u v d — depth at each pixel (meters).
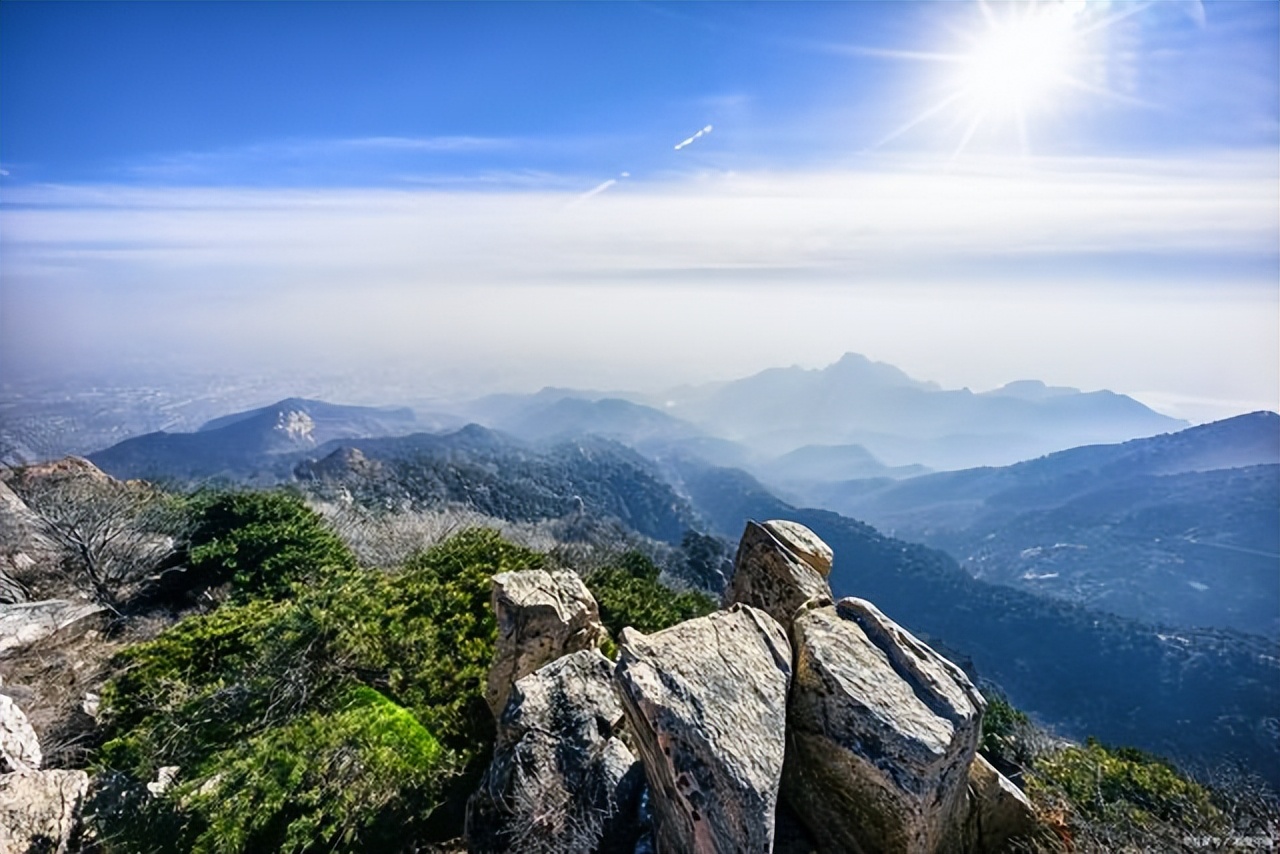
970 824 5.99
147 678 10.04
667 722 4.81
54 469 22.28
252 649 10.19
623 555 20.66
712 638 5.85
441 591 11.44
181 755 7.99
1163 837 7.43
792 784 5.57
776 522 8.80
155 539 16.91
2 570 14.85
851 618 6.42
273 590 14.58
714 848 4.43
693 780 4.60
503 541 14.17
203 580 15.88
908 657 5.81
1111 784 10.67
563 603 8.70
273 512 17.41
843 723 5.35
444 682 9.13
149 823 6.59
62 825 6.63
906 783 4.98
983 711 5.56
